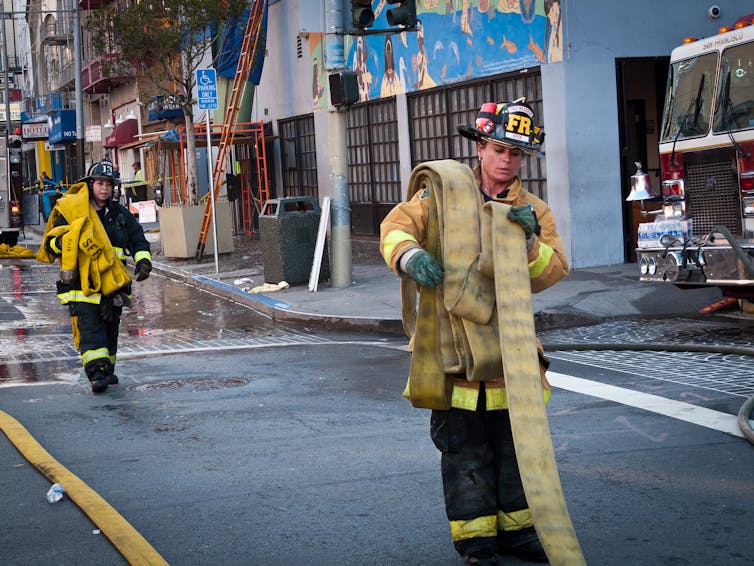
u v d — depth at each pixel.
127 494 5.88
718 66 10.91
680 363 9.12
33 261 25.30
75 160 58.44
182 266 20.69
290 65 26.52
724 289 11.32
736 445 6.34
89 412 8.12
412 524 5.17
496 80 17.39
